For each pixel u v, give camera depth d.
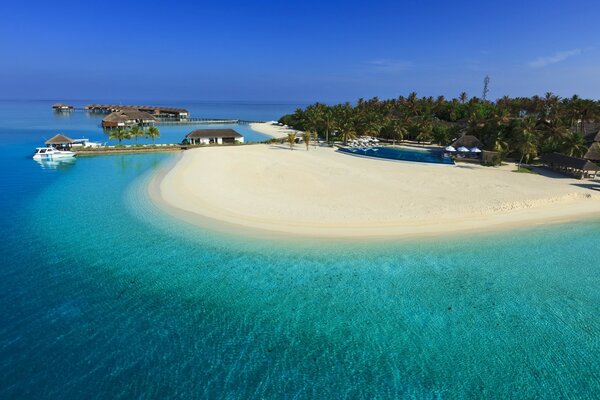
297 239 28.41
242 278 23.12
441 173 51.62
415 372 16.12
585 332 18.59
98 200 37.97
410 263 25.00
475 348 17.45
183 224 31.39
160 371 16.05
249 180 45.69
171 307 20.31
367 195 39.31
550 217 34.09
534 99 99.38
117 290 21.83
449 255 26.22
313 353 17.09
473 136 68.44
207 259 25.42
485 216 33.62
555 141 59.72
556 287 22.56
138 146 71.56
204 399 14.74
